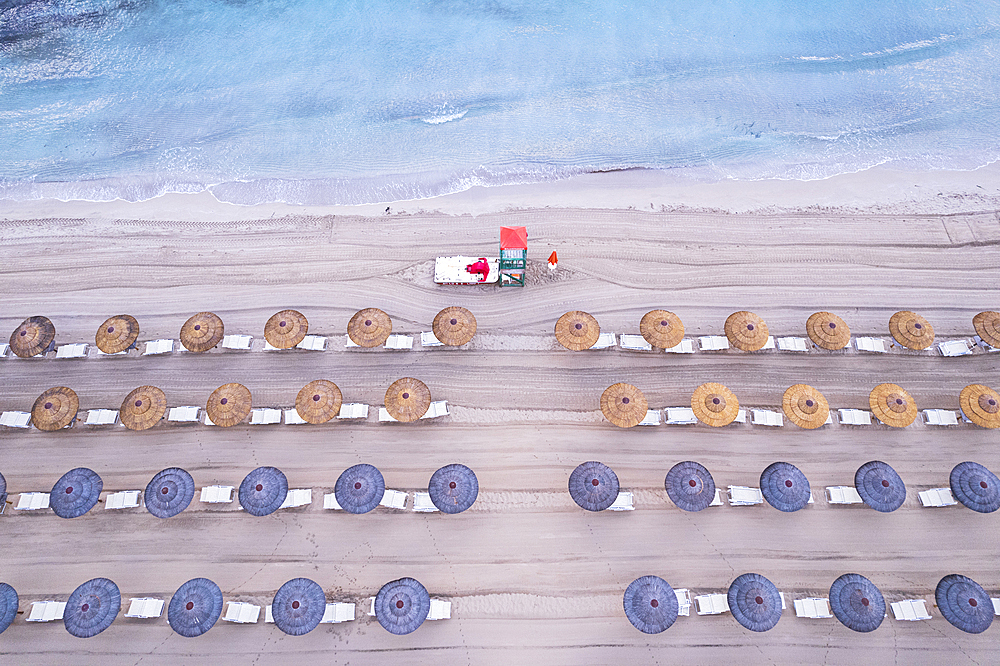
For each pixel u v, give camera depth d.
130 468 18.27
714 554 17.06
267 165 24.59
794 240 22.12
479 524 17.47
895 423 17.61
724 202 23.22
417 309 20.97
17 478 18.09
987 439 18.30
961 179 23.48
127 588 16.70
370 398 19.36
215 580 16.78
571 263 21.80
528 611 16.42
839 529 17.27
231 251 22.30
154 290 21.44
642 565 16.97
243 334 20.48
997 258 21.45
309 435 18.73
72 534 17.34
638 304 20.97
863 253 21.73
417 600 15.48
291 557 17.08
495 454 18.45
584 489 16.77
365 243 22.45
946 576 15.91
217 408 18.02
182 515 17.55
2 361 19.92
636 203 23.25
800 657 15.85
